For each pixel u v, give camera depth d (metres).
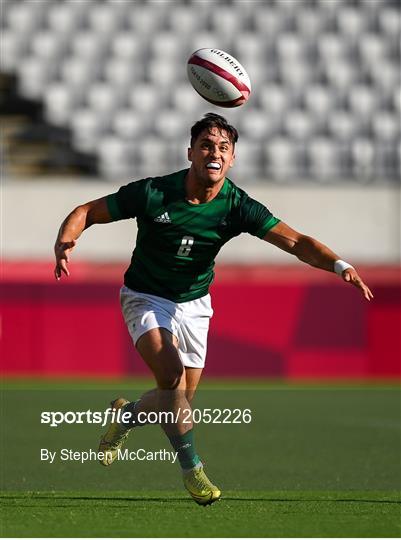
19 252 65.75
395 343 57.22
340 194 67.12
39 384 52.03
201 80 20.64
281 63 82.31
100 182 66.19
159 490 22.56
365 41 83.75
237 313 57.06
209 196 18.92
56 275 18.42
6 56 81.75
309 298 57.22
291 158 75.06
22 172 74.44
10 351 56.22
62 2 84.50
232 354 56.97
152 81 80.94
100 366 56.44
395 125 78.88
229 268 57.88
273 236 19.22
